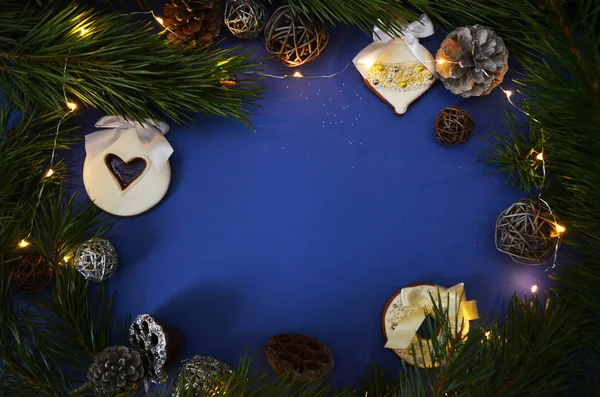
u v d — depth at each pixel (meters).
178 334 0.70
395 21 0.66
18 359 0.66
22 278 0.69
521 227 0.67
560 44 0.61
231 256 0.72
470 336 0.58
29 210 0.70
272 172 0.72
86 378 0.70
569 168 0.67
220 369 0.67
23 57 0.63
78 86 0.66
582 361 0.66
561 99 0.63
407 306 0.70
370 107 0.72
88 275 0.68
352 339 0.72
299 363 0.67
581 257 0.71
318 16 0.66
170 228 0.72
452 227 0.72
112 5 0.71
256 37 0.72
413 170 0.72
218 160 0.72
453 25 0.71
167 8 0.66
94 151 0.71
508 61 0.72
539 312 0.70
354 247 0.72
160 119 0.71
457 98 0.72
